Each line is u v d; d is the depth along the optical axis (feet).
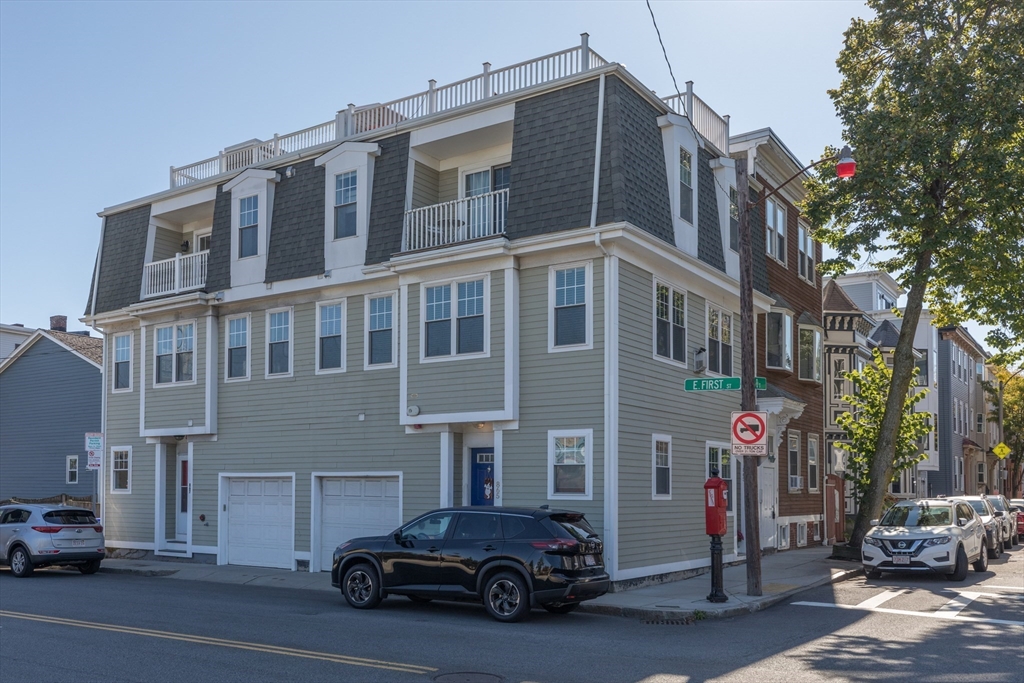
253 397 76.79
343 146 72.13
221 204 80.74
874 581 65.87
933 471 169.48
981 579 66.44
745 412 55.01
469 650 37.32
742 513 77.92
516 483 60.59
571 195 60.08
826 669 34.19
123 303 88.02
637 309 61.36
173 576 71.72
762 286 84.33
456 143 68.44
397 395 67.97
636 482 59.93
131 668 33.24
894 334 143.54
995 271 76.79
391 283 69.21
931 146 74.13
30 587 62.18
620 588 56.95
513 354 61.00
